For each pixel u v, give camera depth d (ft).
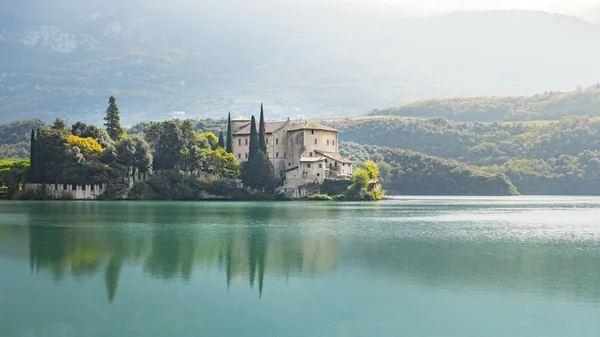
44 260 234.79
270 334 148.36
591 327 154.10
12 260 234.38
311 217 451.53
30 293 183.11
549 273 215.10
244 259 239.91
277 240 298.76
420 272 215.72
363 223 399.85
